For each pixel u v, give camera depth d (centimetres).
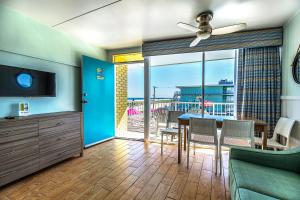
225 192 199
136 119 625
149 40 371
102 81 400
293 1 212
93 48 397
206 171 250
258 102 303
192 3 218
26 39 258
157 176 235
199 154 317
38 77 275
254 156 173
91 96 369
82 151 311
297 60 235
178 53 352
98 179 227
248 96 310
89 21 274
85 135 354
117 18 263
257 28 296
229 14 246
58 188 206
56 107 315
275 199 113
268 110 298
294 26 246
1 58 231
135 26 293
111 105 429
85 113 354
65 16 257
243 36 302
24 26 255
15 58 247
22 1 216
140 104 625
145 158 299
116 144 382
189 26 238
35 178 229
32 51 267
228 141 255
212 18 256
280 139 273
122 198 188
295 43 242
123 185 213
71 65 344
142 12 243
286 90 274
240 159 178
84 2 217
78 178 229
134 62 418
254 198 113
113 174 241
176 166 267
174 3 219
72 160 290
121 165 270
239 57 318
